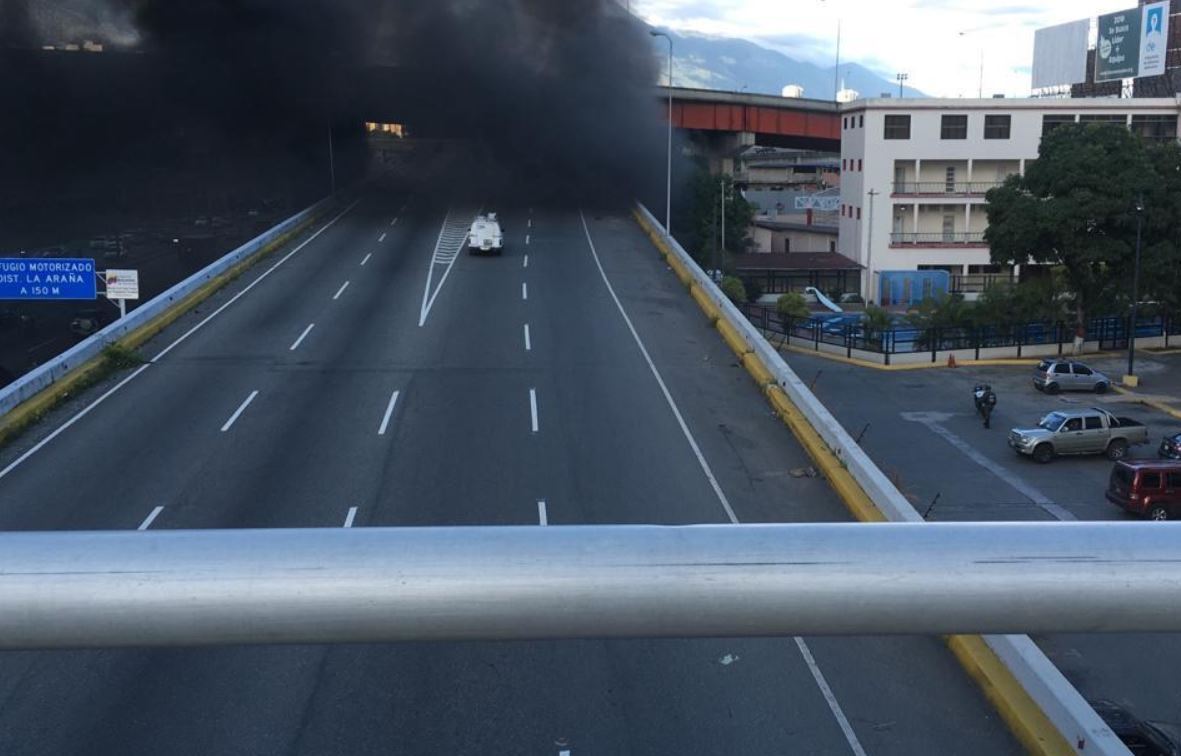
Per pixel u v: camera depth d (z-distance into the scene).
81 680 9.58
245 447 16.42
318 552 1.45
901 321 43.78
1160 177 35.28
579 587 1.45
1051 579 1.45
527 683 9.66
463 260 33.38
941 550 1.48
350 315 25.86
